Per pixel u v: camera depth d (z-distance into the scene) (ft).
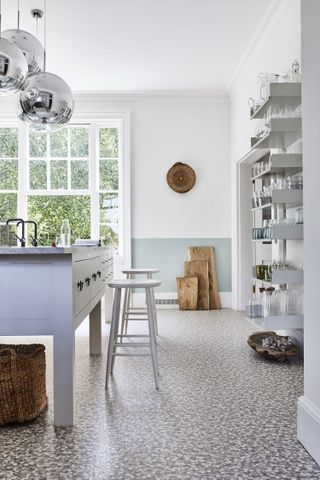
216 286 21.52
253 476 5.57
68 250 7.09
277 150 14.17
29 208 21.81
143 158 21.75
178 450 6.33
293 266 12.66
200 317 18.76
